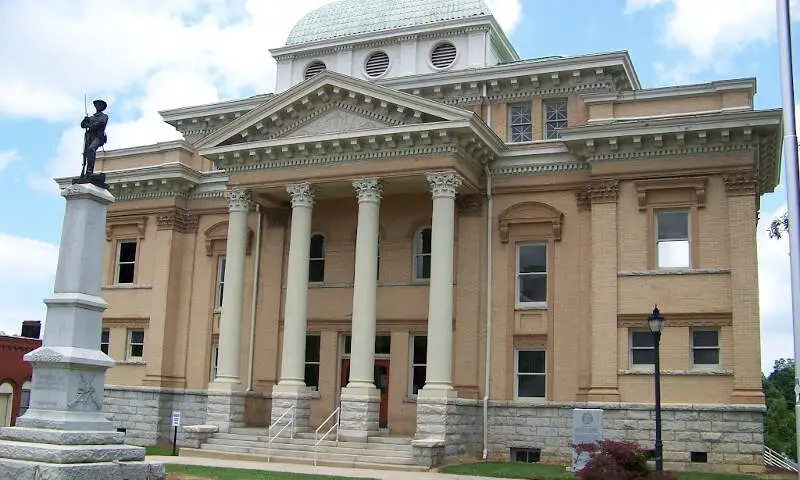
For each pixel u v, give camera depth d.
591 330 29.77
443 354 29.33
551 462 30.05
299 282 31.77
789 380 96.31
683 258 29.36
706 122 28.59
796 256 16.89
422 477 23.55
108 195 18.84
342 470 25.53
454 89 36.00
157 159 39.12
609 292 29.58
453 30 38.75
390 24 40.78
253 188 33.59
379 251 34.53
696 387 28.06
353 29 41.53
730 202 28.66
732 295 28.06
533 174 32.47
